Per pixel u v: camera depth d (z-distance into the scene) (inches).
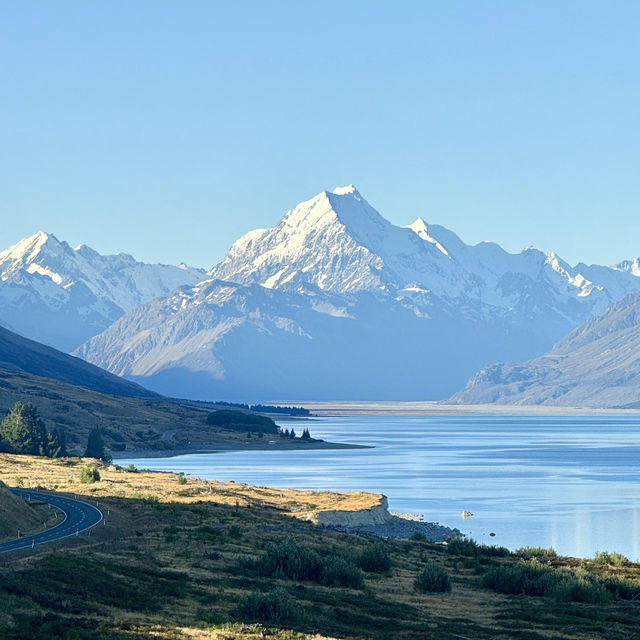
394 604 5856.3
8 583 5000.0
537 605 6058.1
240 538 7608.3
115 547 6643.7
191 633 4611.2
